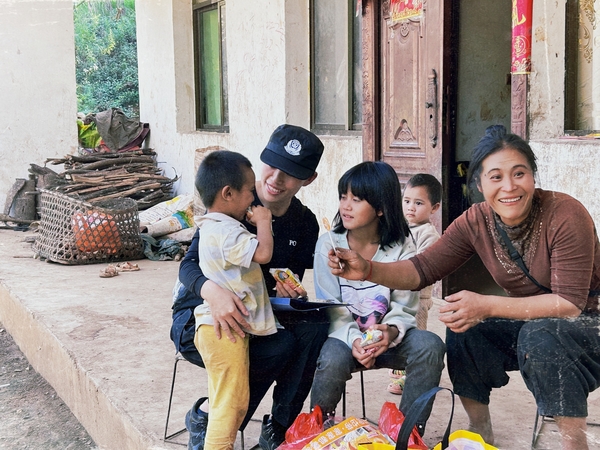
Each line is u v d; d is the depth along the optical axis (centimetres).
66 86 1082
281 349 264
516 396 329
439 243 265
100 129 1095
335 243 282
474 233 256
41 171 1016
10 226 990
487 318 250
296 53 725
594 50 424
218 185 254
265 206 281
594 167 397
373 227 279
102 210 714
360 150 623
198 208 785
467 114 532
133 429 314
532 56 432
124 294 573
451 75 518
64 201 727
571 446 237
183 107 1025
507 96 541
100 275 647
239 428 282
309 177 275
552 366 233
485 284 521
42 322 488
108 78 1603
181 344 276
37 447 379
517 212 236
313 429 245
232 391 254
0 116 1051
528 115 437
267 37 748
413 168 543
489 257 254
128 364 399
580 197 407
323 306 255
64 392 434
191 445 279
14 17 1044
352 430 231
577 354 233
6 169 1061
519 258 246
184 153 1009
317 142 273
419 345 256
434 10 506
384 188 267
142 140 1117
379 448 220
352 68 659
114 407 340
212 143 916
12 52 1048
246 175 256
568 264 235
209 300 252
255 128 792
